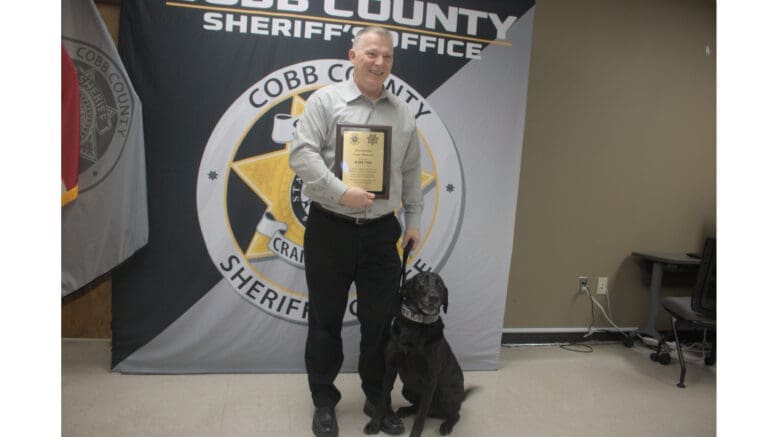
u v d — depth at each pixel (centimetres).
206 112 221
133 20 213
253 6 221
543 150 288
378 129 169
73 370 225
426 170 241
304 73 227
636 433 198
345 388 224
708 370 271
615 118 297
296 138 167
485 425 198
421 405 176
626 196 304
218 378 227
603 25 289
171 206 222
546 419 206
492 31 241
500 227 250
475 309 252
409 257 243
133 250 216
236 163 225
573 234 298
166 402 201
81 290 212
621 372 262
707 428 204
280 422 190
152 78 216
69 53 204
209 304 228
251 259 229
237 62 222
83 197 209
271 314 233
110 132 210
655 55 299
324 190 161
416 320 173
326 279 178
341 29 228
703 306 236
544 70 283
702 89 309
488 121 244
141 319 223
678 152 309
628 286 310
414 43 235
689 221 315
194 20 218
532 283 295
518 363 268
